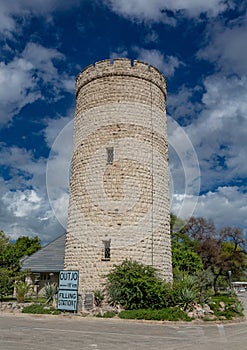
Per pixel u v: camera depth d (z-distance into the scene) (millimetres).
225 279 50562
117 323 14156
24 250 47969
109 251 19047
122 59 22141
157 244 19859
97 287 18547
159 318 14984
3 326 13047
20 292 21000
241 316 17781
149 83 22422
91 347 9445
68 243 20844
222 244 49594
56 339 10500
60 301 16859
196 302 17781
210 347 9820
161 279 18141
